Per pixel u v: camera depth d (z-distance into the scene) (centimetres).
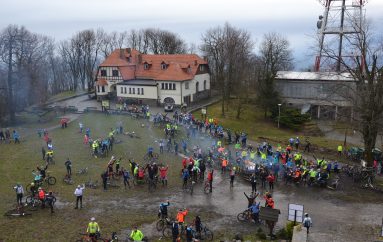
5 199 3441
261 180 3919
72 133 5956
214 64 10281
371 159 4197
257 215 3030
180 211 2842
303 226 2769
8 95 7012
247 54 9581
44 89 8669
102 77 8994
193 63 8644
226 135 5862
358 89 4309
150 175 3734
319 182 3788
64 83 13850
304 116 6950
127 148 5116
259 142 5500
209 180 3672
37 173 4112
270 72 7781
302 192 3675
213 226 2983
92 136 5712
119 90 8594
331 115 7538
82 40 11369
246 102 8275
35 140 5578
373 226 2970
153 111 7594
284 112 7050
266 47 10169
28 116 7262
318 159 4553
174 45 11862
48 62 12838
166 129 5659
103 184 3759
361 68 4259
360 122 4172
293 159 4512
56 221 3031
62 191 3656
